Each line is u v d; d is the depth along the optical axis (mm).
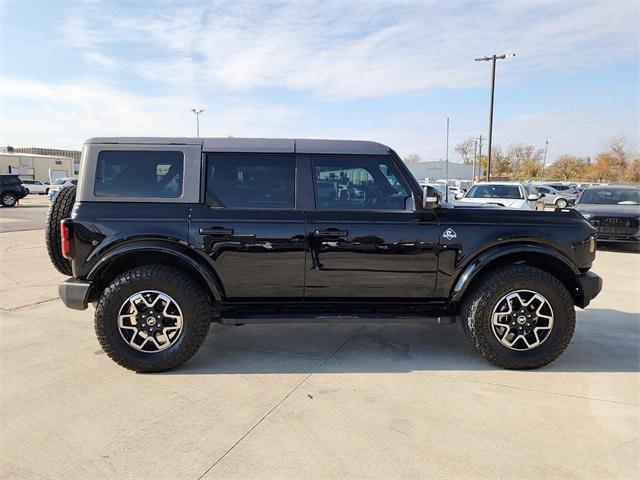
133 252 3566
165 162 3658
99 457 2494
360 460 2459
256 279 3648
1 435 2703
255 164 3693
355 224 3631
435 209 3717
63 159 64688
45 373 3562
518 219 3730
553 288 3566
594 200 11914
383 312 3809
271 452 2533
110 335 3500
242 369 3680
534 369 3666
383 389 3314
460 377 3527
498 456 2492
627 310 5422
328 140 3797
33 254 9180
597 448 2568
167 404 3082
